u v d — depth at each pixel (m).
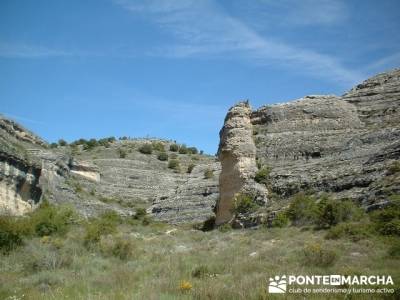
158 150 129.50
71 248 33.34
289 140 59.69
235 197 52.75
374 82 68.75
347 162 48.44
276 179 52.81
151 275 23.88
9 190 47.56
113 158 115.31
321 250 23.69
